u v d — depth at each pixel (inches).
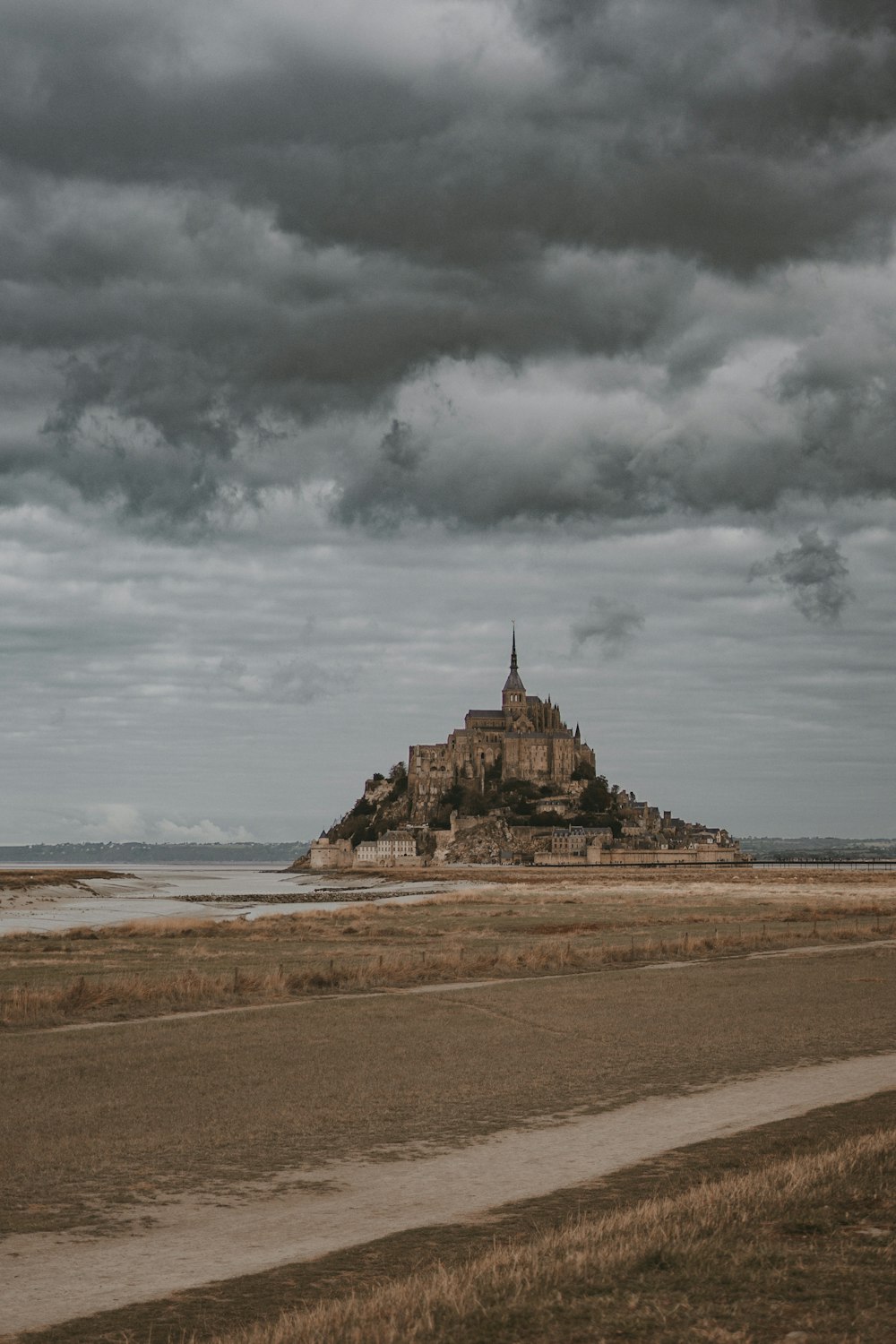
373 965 2795.3
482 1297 747.4
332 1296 805.2
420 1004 2237.9
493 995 2369.6
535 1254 837.2
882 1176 1008.2
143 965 3051.2
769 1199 949.8
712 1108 1418.6
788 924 4621.1
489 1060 1701.5
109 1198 1065.5
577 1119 1369.3
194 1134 1285.7
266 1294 811.4
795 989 2453.2
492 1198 1062.4
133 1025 1978.3
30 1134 1275.8
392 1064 1662.2
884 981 2588.6
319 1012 2128.4
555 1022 2032.5
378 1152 1227.2
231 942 3875.5
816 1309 707.4
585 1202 1039.6
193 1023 1993.1
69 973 2844.5
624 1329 683.4
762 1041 1866.4
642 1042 1854.1
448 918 5147.6
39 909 6815.9
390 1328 691.4
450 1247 916.0
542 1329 690.8
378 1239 944.3
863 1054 1771.7
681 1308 713.0
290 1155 1214.9
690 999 2310.5
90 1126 1311.5
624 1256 810.2
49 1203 1047.0
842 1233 866.1
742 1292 740.0
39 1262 891.4
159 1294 815.7
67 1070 1596.9
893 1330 669.3
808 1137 1258.0
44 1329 742.5
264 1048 1763.0
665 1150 1225.4
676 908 5969.5
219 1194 1079.6
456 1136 1293.1
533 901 6796.3
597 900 7012.8
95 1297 810.2
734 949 3484.3
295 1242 941.8
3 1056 1685.5
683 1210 934.4
